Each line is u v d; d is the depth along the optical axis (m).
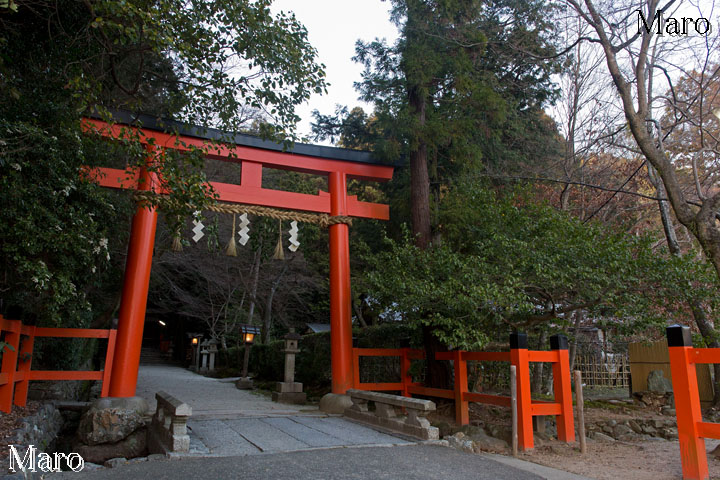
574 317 11.30
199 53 5.75
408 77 8.98
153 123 7.93
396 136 9.06
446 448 5.43
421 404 5.77
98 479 3.87
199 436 5.70
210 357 19.92
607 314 7.83
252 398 11.14
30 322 6.97
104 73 6.20
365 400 7.45
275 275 17.11
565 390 6.50
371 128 13.52
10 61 5.00
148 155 5.58
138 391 12.15
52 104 5.05
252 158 8.67
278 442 5.48
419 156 9.32
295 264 16.59
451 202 8.89
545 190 12.13
